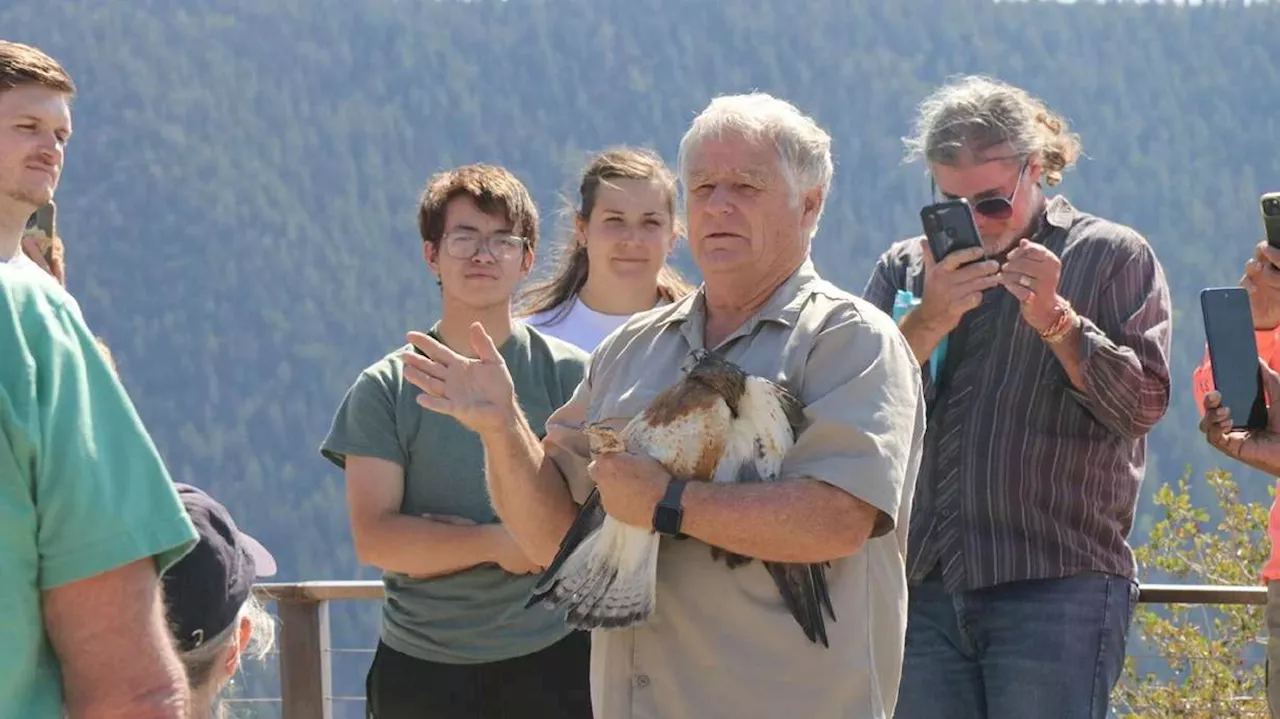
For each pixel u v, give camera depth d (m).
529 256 11.18
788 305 7.88
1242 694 13.72
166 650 5.73
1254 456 10.59
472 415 7.97
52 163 10.10
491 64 156.12
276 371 132.25
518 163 147.12
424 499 10.64
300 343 134.25
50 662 5.64
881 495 7.41
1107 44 132.88
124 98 140.00
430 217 11.11
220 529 6.45
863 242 124.06
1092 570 10.42
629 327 8.48
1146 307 10.56
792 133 7.94
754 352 7.84
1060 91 131.62
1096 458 10.48
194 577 6.21
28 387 5.53
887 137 135.00
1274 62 126.81
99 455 5.63
